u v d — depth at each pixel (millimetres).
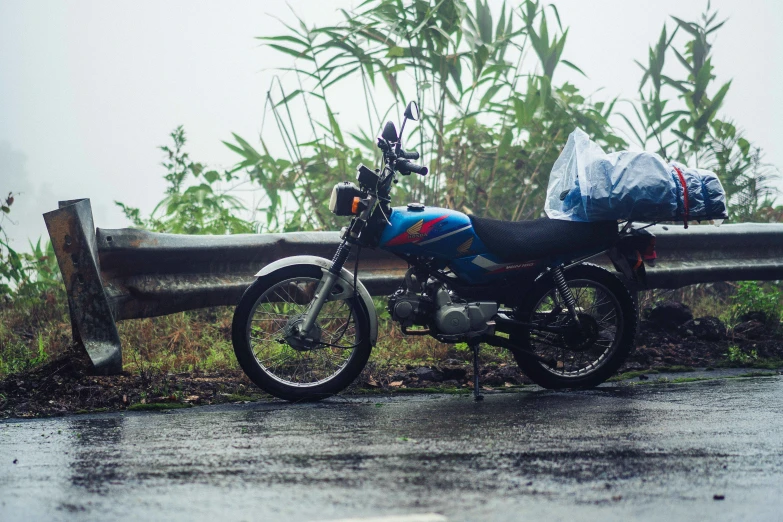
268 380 5078
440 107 8195
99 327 5332
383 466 3271
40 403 4859
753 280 7422
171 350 6199
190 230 7867
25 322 7094
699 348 6816
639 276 5449
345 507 2717
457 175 8508
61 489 3025
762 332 7348
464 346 6398
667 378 5844
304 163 8242
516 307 5438
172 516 2660
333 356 5625
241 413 4629
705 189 5312
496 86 8633
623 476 3104
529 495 2848
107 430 4156
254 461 3393
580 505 2730
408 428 4078
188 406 4895
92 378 5258
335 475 3135
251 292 5098
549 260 5367
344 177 8344
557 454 3467
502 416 4395
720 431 3928
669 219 5344
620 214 5234
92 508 2771
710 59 9164
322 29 7977
